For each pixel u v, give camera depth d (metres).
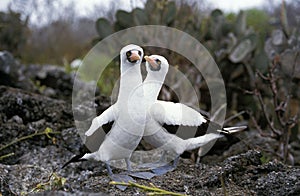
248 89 8.55
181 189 4.55
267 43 8.58
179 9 9.12
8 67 8.20
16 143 6.12
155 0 8.51
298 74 7.56
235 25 9.16
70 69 11.19
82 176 4.99
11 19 10.77
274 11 13.37
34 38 12.66
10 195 4.67
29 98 6.64
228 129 5.30
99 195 3.78
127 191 4.44
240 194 4.43
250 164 4.87
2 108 6.46
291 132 7.39
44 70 9.79
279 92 8.27
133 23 8.46
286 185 4.37
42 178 5.33
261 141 6.95
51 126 6.40
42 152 5.98
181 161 5.36
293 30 8.56
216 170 4.83
